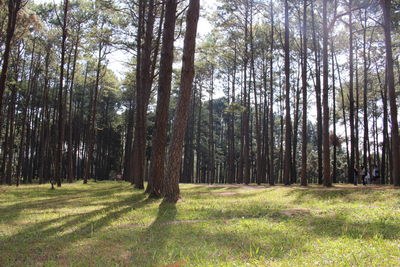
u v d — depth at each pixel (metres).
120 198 15.66
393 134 18.30
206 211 10.12
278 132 67.06
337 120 41.75
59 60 34.53
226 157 67.12
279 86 41.09
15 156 55.78
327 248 5.15
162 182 15.43
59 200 15.61
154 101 53.38
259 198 14.82
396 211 8.91
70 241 6.67
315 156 60.81
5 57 19.83
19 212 11.34
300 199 13.56
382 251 4.80
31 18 25.81
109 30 24.92
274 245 5.48
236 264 4.43
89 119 48.81
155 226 7.90
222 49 30.52
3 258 5.58
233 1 30.61
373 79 35.22
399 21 24.62
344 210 9.49
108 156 63.06
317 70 29.27
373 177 26.72
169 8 15.47
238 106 29.66
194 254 5.09
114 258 5.21
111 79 39.75
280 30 32.44
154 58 23.47
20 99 44.06
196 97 54.09
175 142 13.53
